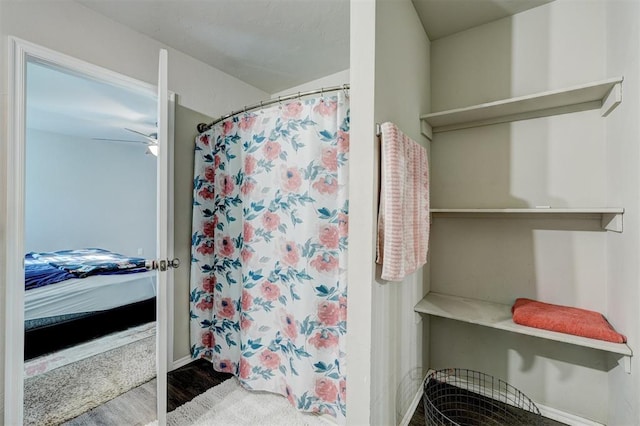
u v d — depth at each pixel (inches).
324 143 62.2
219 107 94.6
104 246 192.9
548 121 61.5
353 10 44.2
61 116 134.2
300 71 96.0
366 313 42.8
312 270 62.0
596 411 56.5
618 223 48.2
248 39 78.2
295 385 63.2
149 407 65.4
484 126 68.6
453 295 71.9
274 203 68.7
